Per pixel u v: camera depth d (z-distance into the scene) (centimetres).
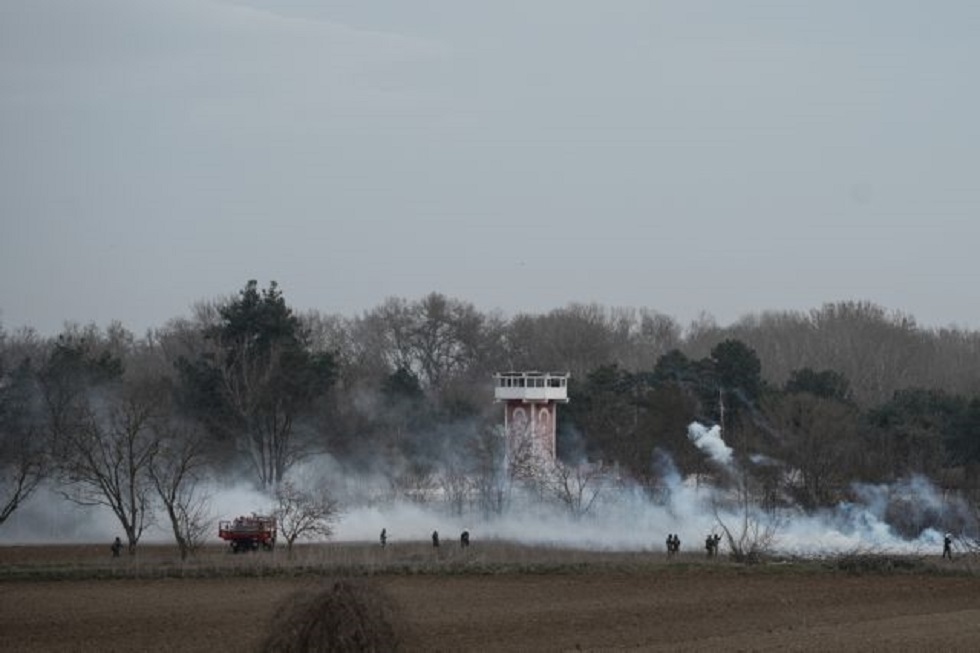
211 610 17100
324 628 11362
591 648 14600
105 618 16462
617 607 17850
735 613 17450
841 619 17012
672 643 14950
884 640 15038
